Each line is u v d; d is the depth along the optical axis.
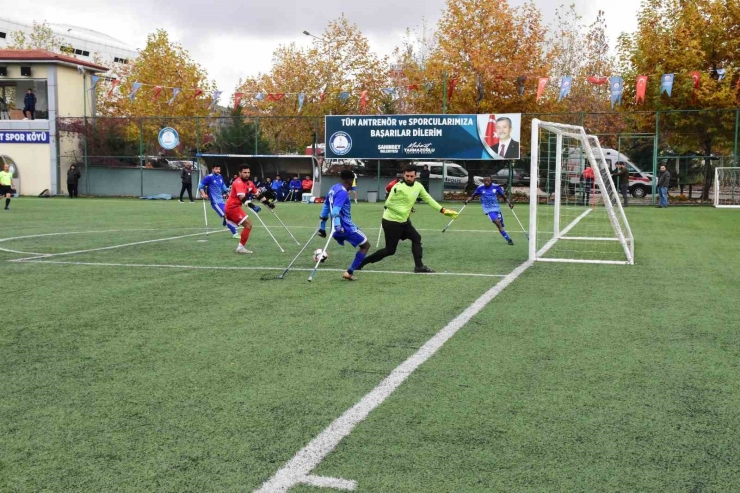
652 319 6.74
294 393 4.52
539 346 5.71
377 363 5.21
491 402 4.34
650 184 27.52
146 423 4.00
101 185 33.31
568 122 29.39
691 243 13.86
